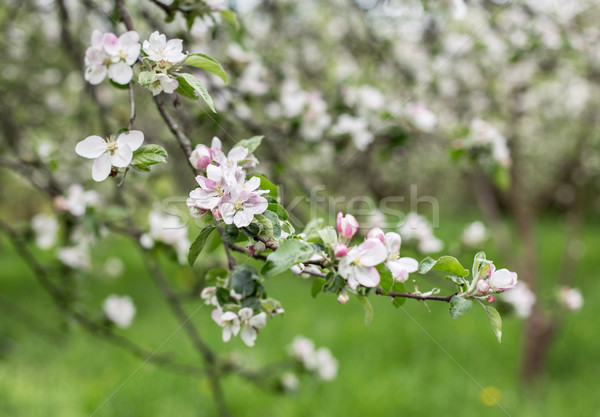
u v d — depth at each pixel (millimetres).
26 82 3611
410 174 5188
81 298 2566
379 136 2295
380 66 3387
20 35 3338
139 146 886
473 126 2188
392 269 890
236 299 931
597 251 7648
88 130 3293
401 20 3045
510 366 3752
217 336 3889
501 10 2863
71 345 3855
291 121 2348
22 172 2045
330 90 3082
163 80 913
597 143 4418
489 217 3938
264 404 3051
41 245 2398
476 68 3768
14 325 4309
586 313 4820
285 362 2492
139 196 2707
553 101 4336
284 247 811
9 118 2936
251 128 2186
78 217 1935
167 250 1860
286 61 3467
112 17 1368
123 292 5414
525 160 5469
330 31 3936
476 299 922
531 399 3301
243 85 2297
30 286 5715
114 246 7055
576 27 3115
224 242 920
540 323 3463
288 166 2225
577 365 3828
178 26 1818
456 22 3365
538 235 9305
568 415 3135
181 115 2031
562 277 4164
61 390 3119
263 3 3326
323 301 4867
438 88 3473
